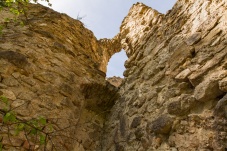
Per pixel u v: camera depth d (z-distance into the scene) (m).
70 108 4.40
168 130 3.01
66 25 5.75
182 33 3.93
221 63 2.75
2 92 3.70
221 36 2.97
